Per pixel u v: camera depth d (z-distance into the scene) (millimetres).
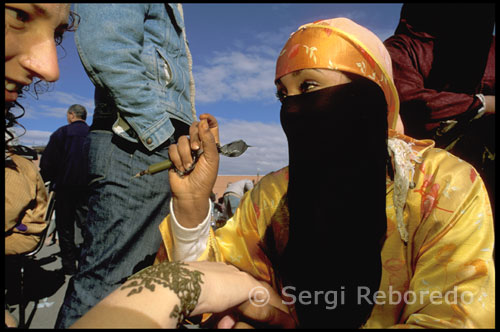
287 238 955
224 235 979
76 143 3361
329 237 830
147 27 1415
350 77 806
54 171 3469
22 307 1974
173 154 794
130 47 1276
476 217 663
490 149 1275
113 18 1236
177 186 801
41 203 2008
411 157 802
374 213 800
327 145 835
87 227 1378
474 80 1437
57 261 3830
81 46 1247
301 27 864
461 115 1315
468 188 696
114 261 1303
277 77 881
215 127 820
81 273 1307
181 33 1609
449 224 680
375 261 778
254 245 968
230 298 641
